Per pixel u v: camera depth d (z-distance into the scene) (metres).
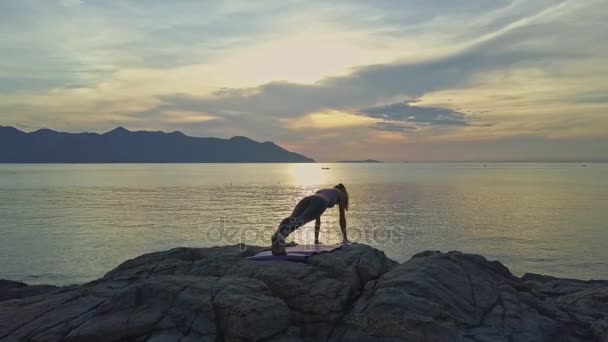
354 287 9.63
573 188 118.81
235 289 8.83
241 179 189.25
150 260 12.48
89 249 34.84
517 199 82.31
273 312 8.34
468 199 82.31
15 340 8.33
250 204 75.12
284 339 8.28
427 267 9.86
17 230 44.09
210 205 73.00
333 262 10.24
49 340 8.20
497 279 10.41
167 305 8.70
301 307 9.08
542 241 38.44
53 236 40.69
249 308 8.13
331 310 8.87
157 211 63.34
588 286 13.49
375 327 8.25
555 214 57.88
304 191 110.81
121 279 11.12
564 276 27.66
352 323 8.61
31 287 12.96
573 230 44.28
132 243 37.75
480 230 44.38
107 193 101.12
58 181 158.25
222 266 10.68
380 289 9.05
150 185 136.88
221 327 8.23
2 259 30.91
